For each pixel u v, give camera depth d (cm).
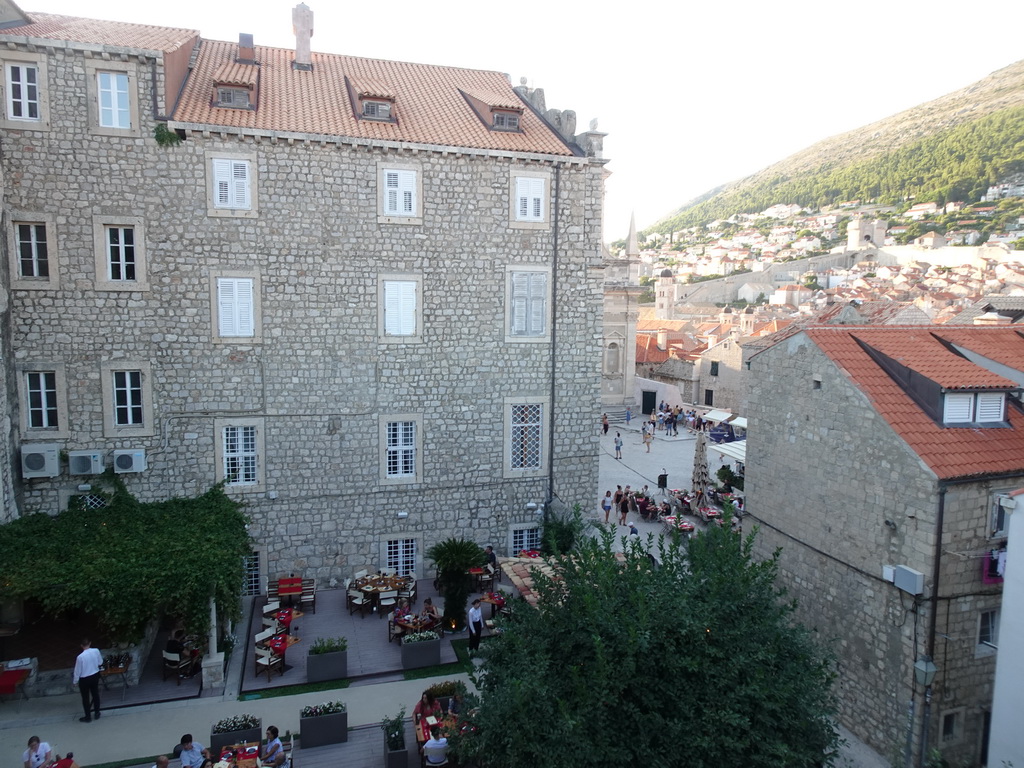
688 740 1084
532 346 2411
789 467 2003
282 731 1585
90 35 2059
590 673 1138
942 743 1600
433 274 2283
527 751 1094
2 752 1485
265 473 2206
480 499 2423
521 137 2403
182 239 2059
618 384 6012
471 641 1923
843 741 1314
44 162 1941
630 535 2977
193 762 1320
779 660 1241
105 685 1733
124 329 2047
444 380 2333
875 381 1773
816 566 1895
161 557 1709
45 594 1588
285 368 2184
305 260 2162
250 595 2255
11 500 1928
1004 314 4175
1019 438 1686
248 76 2345
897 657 1625
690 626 1148
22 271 1972
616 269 5906
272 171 2108
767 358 2095
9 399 1936
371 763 1481
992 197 16638
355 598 2131
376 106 2281
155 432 2098
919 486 1569
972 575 1580
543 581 1361
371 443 2288
